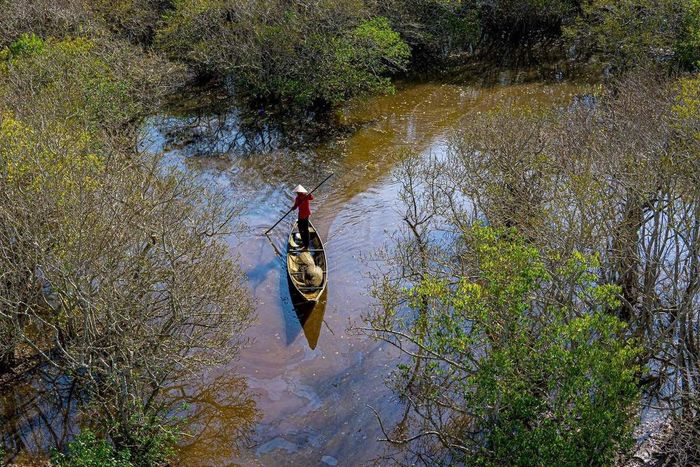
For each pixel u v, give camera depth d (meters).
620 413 12.22
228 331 18.23
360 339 19.95
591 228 15.71
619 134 19.38
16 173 16.30
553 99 35.25
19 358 18.70
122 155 22.14
